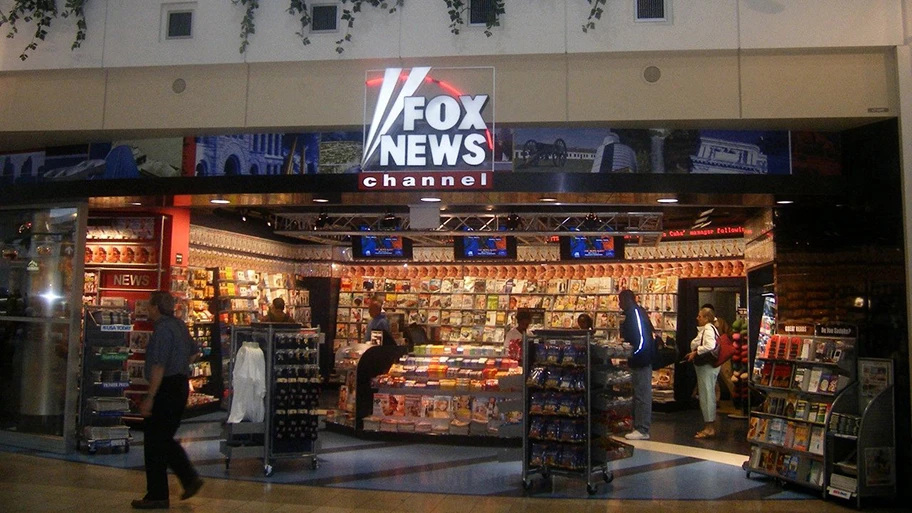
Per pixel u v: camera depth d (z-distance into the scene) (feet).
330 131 25.31
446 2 24.14
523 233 37.29
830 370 22.38
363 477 23.67
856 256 23.25
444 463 25.98
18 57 26.61
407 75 24.12
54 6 26.40
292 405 24.43
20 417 28.40
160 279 34.22
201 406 36.58
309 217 41.04
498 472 24.63
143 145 26.96
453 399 29.63
